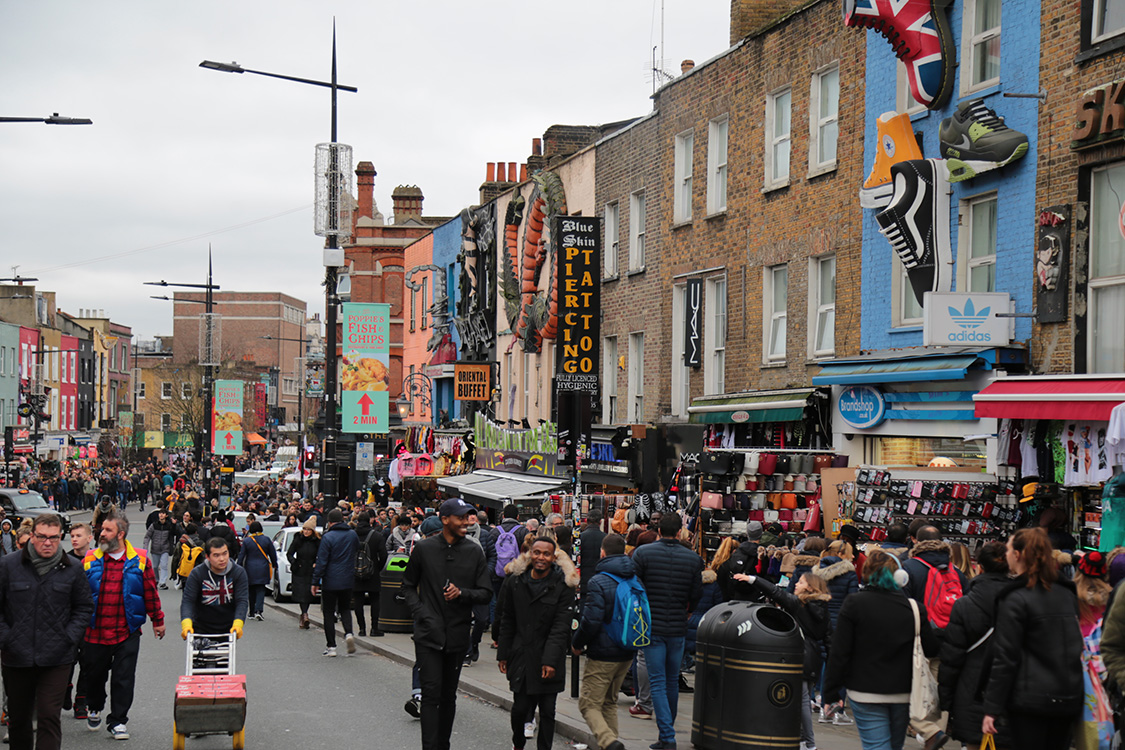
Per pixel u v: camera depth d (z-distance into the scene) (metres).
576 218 24.30
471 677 13.98
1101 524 12.52
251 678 14.30
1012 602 7.07
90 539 10.96
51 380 88.69
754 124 21.11
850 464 17.64
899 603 8.02
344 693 13.18
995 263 14.88
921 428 16.06
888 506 14.45
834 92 19.11
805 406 18.16
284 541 25.75
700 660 9.19
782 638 8.84
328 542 16.33
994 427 14.33
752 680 8.79
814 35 19.30
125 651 10.78
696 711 9.20
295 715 11.84
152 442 95.25
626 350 26.22
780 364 20.08
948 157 15.37
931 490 14.18
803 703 10.15
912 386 16.17
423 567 9.52
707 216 22.72
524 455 26.38
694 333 22.61
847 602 8.04
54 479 55.88
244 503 44.00
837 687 8.10
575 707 11.75
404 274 48.06
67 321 98.31
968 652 7.92
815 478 16.72
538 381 31.06
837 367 18.00
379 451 50.28
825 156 19.27
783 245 20.05
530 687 9.31
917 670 7.96
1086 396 12.31
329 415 26.34
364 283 53.88
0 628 8.83
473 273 37.50
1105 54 13.26
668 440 21.95
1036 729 7.10
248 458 85.00
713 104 22.55
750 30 22.58
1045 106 14.07
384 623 17.81
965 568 10.73
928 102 15.92
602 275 27.42
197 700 9.98
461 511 9.53
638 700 11.63
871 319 17.58
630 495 20.67
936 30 15.79
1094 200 13.52
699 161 23.09
